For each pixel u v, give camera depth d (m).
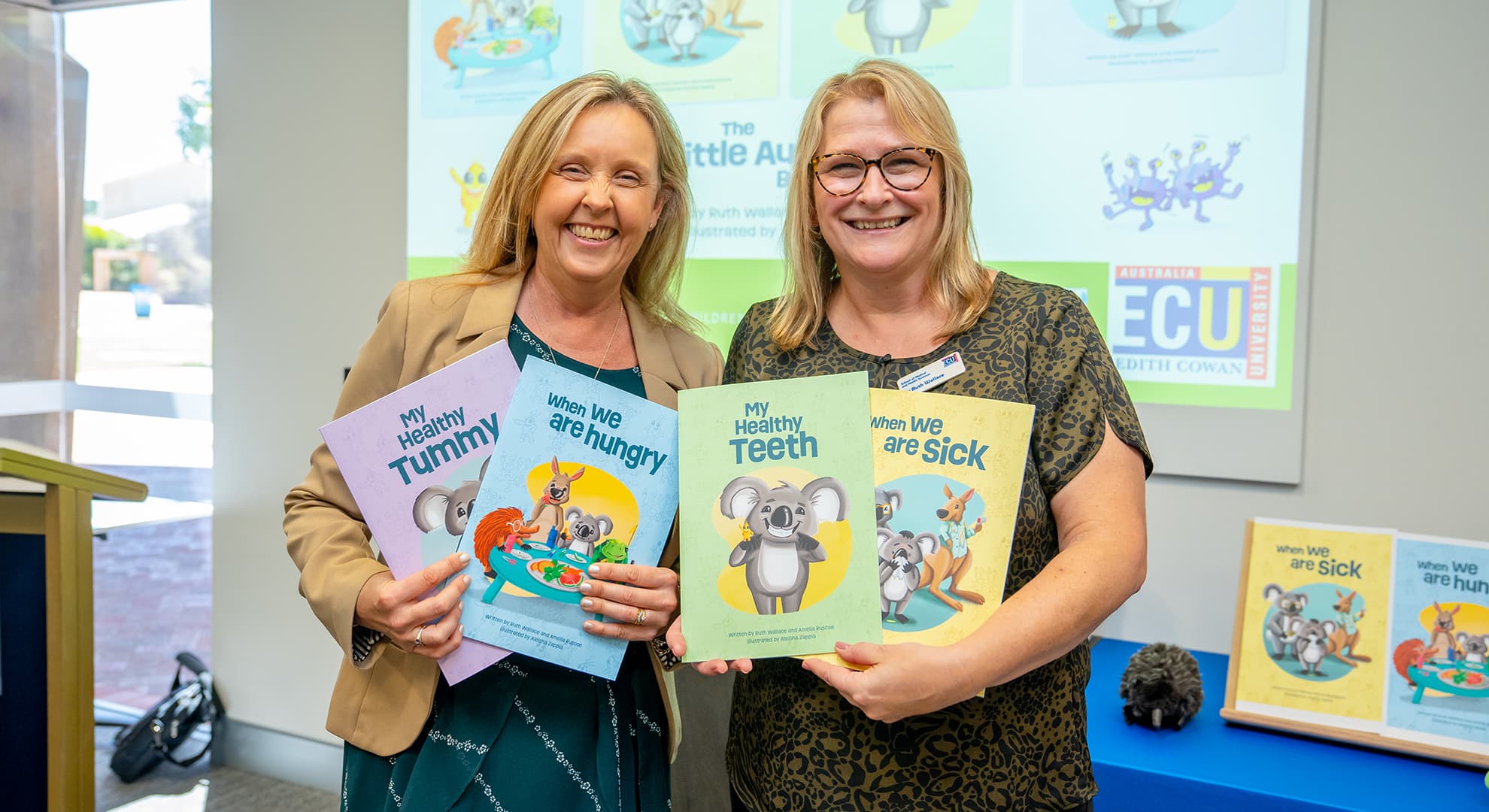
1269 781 1.37
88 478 1.72
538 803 1.06
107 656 3.45
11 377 3.31
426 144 2.53
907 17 2.04
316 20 2.72
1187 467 1.92
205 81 3.21
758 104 2.18
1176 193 1.87
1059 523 1.00
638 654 1.16
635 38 2.29
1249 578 1.63
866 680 0.89
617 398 1.06
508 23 2.42
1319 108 1.80
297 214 2.79
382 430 1.04
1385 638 1.52
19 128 3.30
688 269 2.26
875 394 1.01
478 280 1.15
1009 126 1.97
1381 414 1.81
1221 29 1.82
